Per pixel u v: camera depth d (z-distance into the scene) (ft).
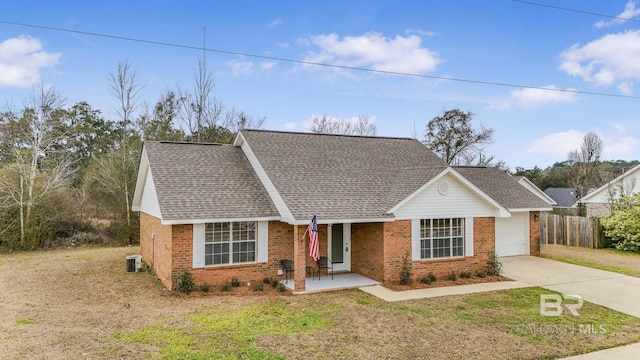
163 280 46.83
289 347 26.76
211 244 44.75
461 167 78.74
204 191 47.34
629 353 26.71
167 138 109.60
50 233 79.00
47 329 29.99
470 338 29.09
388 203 48.62
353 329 30.73
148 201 58.80
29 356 24.56
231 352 25.68
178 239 42.83
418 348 26.99
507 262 62.44
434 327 31.48
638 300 40.60
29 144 81.87
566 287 45.85
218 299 39.65
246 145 58.70
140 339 27.86
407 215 48.06
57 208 80.28
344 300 39.60
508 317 34.42
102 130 148.87
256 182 52.70
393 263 47.21
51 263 61.16
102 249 77.77
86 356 24.67
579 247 78.84
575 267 58.23
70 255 69.46
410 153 67.46
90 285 46.16
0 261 63.26
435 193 49.83
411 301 39.45
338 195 48.83
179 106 115.75
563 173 191.01
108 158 95.20
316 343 27.61
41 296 40.86
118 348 26.09
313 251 41.24
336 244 53.26
